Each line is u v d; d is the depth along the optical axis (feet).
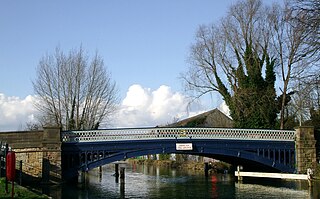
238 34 176.86
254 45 175.42
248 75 174.60
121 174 132.36
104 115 178.91
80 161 120.88
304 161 141.08
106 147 123.03
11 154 64.49
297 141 141.79
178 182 144.87
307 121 169.68
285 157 141.69
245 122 171.94
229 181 146.61
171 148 127.75
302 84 58.65
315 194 106.01
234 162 157.48
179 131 129.08
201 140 130.82
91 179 161.68
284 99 170.91
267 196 103.55
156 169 237.25
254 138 137.80
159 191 117.19
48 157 115.96
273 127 173.88
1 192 72.13
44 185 114.62
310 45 51.55
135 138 125.49
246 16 176.24
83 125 174.29
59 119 172.96
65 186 118.83
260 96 173.06
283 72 171.94
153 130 127.03
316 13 49.16
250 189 120.06
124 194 109.91
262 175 136.87
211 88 183.93
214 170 190.39
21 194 72.49
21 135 115.96
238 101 172.55
